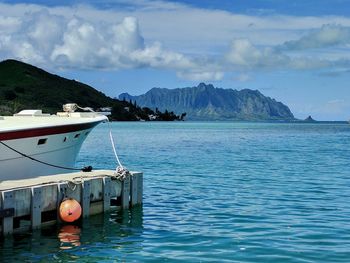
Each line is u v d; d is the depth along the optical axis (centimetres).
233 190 2708
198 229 1778
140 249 1523
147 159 4559
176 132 12106
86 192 1844
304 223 1875
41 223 1708
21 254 1455
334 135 11194
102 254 1470
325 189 2766
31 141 1984
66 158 2241
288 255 1450
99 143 7006
